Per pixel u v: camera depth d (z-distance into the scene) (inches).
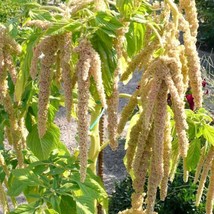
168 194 223.1
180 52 77.3
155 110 75.0
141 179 82.8
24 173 104.2
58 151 125.6
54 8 96.0
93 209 100.3
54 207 100.0
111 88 86.3
